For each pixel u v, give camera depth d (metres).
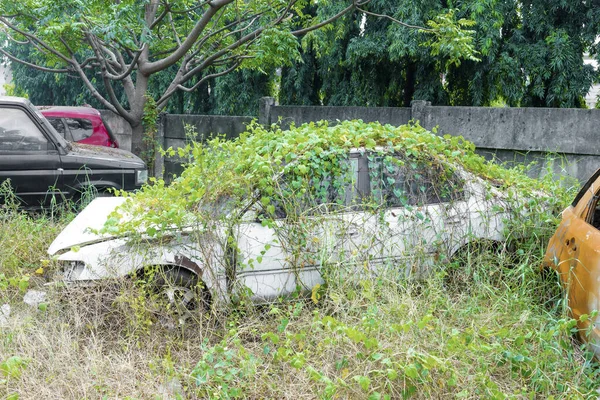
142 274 5.58
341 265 5.69
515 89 13.13
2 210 7.64
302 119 12.90
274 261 5.70
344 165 5.98
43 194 8.45
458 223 6.18
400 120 11.64
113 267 5.42
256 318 5.46
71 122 12.94
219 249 5.56
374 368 4.40
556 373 4.43
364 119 12.06
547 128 10.17
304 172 5.64
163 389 4.46
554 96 12.91
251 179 5.72
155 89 17.77
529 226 6.39
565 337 4.81
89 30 10.38
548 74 12.80
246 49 11.93
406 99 15.23
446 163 6.26
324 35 14.14
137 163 9.03
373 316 4.93
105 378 4.54
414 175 6.16
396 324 4.62
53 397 4.32
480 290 5.64
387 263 5.87
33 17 11.47
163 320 5.39
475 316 5.20
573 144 9.97
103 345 5.12
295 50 11.63
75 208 8.46
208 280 5.54
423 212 6.09
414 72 15.03
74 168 8.58
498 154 10.64
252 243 5.64
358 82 14.92
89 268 5.45
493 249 6.34
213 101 17.81
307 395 4.31
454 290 5.86
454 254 6.18
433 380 4.30
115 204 6.59
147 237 5.52
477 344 4.77
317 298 5.58
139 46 11.79
